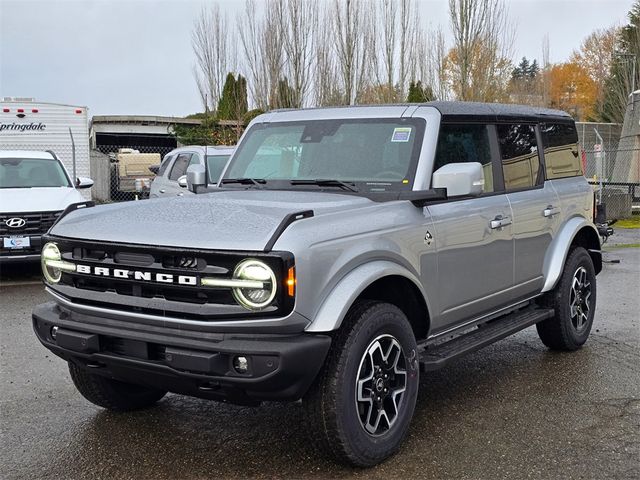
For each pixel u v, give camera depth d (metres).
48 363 6.29
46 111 18.16
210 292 3.64
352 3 22.12
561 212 6.25
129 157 25.22
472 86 22.98
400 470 4.05
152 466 4.14
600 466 4.11
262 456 4.26
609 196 18.69
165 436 4.59
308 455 4.26
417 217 4.50
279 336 3.65
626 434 4.59
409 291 4.53
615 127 33.78
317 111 5.38
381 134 4.91
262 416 4.93
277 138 5.36
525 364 6.21
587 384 5.63
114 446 4.43
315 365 3.67
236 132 23.09
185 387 3.84
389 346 4.18
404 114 4.91
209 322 3.65
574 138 6.86
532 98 41.91
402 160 4.71
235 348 3.57
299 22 21.95
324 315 3.71
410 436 4.55
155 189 14.33
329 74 22.12
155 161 25.47
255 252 3.56
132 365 3.88
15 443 4.49
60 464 4.18
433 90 23.69
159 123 26.88
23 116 17.95
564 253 6.16
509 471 4.04
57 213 10.51
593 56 54.28
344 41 22.14
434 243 4.61
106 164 24.14
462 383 5.68
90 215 4.38
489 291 5.27
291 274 3.57
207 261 3.64
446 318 4.83
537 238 5.88
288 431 4.65
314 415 3.86
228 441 4.50
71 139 17.17
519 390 5.48
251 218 3.85
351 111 5.17
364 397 4.02
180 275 3.69
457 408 5.07
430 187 4.64
